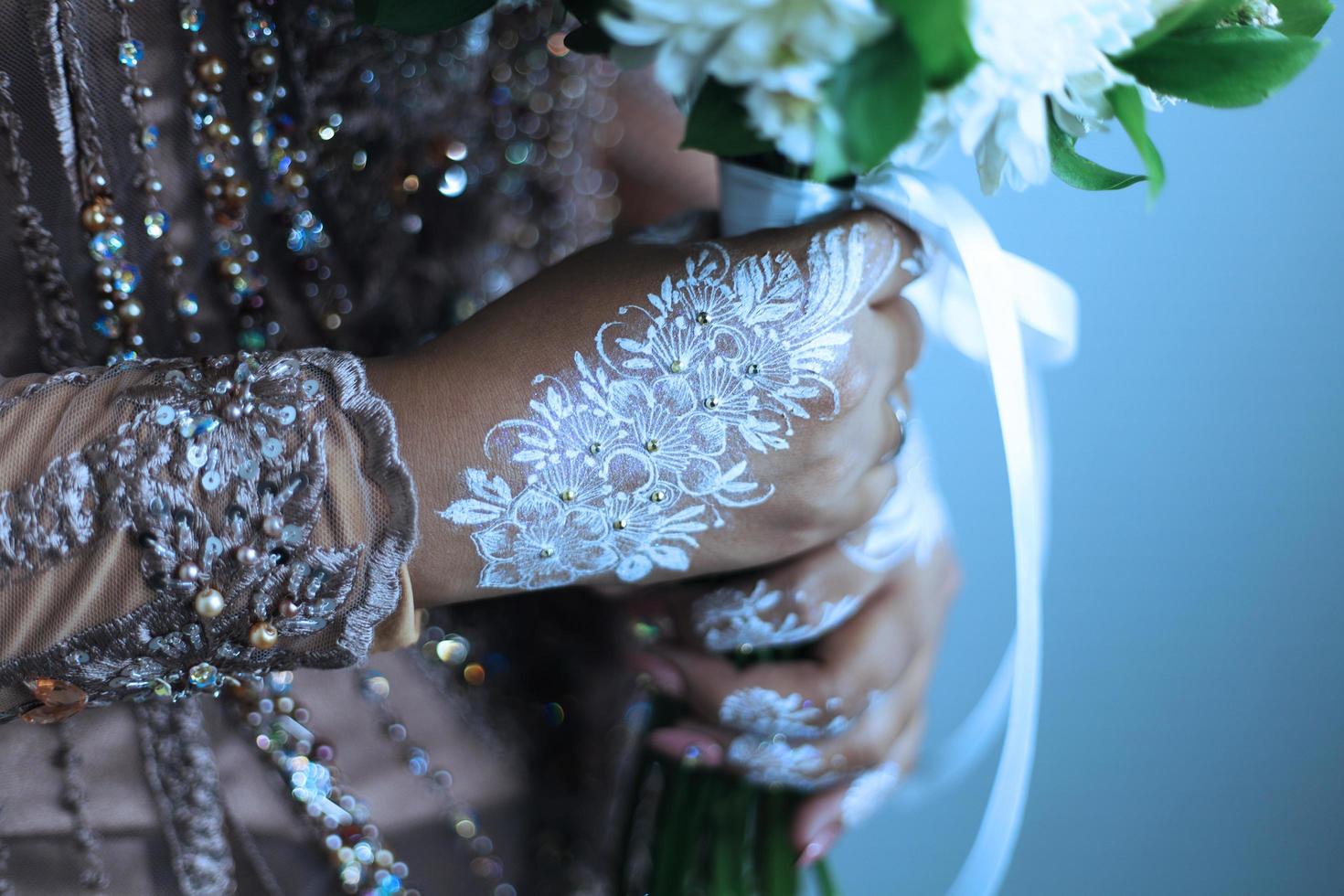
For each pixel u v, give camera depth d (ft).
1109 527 2.68
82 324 1.57
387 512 1.41
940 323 1.70
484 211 1.83
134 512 1.38
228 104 1.57
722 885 1.87
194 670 1.43
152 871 1.62
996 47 1.30
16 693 1.41
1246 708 2.62
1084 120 1.41
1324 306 2.34
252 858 1.66
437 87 1.72
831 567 1.67
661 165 2.10
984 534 2.96
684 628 1.71
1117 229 2.51
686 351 1.46
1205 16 1.38
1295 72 1.39
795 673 1.73
